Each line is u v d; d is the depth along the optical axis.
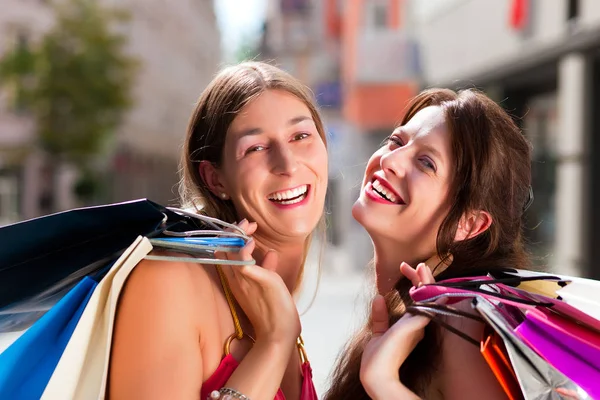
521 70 9.85
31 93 23.55
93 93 23.83
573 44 8.23
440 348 1.90
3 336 1.83
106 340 1.67
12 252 1.68
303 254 2.49
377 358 1.84
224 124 2.09
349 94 19.39
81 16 24.06
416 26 14.41
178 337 1.78
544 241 9.66
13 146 25.80
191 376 1.79
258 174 2.06
